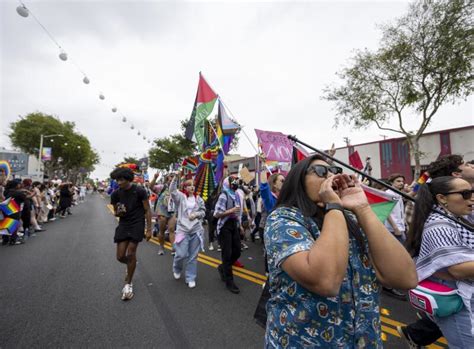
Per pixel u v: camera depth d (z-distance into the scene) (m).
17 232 7.71
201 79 6.46
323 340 1.07
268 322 1.26
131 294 3.88
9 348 2.64
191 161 7.42
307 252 1.03
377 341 1.14
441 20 11.48
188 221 4.53
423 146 15.30
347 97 14.52
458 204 2.00
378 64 13.43
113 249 7.03
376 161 17.25
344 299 1.10
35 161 36.38
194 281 4.40
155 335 2.91
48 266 5.48
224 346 2.72
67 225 11.55
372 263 1.23
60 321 3.19
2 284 4.42
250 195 8.34
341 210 1.09
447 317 1.90
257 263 5.89
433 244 1.91
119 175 3.85
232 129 6.27
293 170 1.33
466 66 11.30
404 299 3.99
